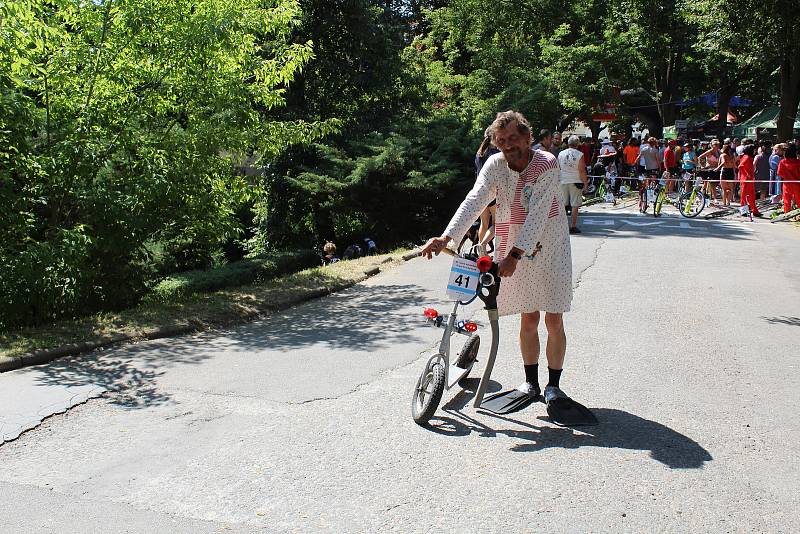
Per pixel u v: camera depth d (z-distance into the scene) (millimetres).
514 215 4996
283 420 5137
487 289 4980
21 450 4645
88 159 9195
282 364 6461
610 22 31766
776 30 23047
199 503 3963
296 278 10453
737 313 8234
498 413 5160
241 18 10820
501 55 27938
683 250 12891
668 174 21141
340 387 5828
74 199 9297
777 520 3770
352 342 7215
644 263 11500
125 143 9641
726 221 18359
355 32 21047
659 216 19562
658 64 35281
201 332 7703
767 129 34531
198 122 10727
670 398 5551
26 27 8820
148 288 9969
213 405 5430
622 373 6129
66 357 6656
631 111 40031
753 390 5730
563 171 15266
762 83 40719
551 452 4586
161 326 7566
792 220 18156
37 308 8336
